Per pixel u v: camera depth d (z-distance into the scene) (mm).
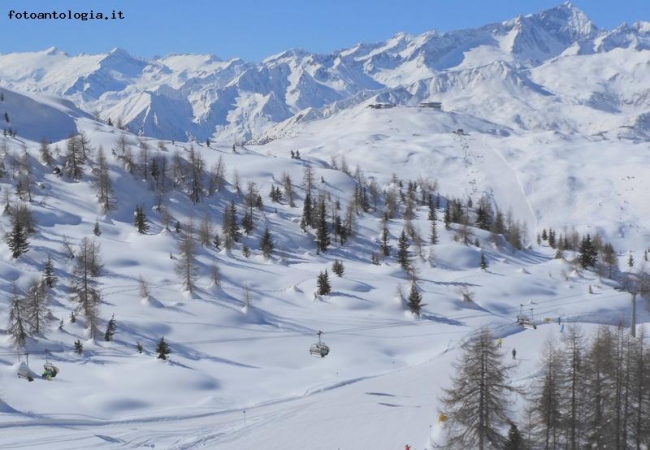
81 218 170000
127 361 98438
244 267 154875
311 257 177625
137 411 81562
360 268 171000
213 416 81562
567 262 195500
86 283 113688
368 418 80125
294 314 130375
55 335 104125
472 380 61875
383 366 108688
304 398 89938
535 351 114562
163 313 119125
